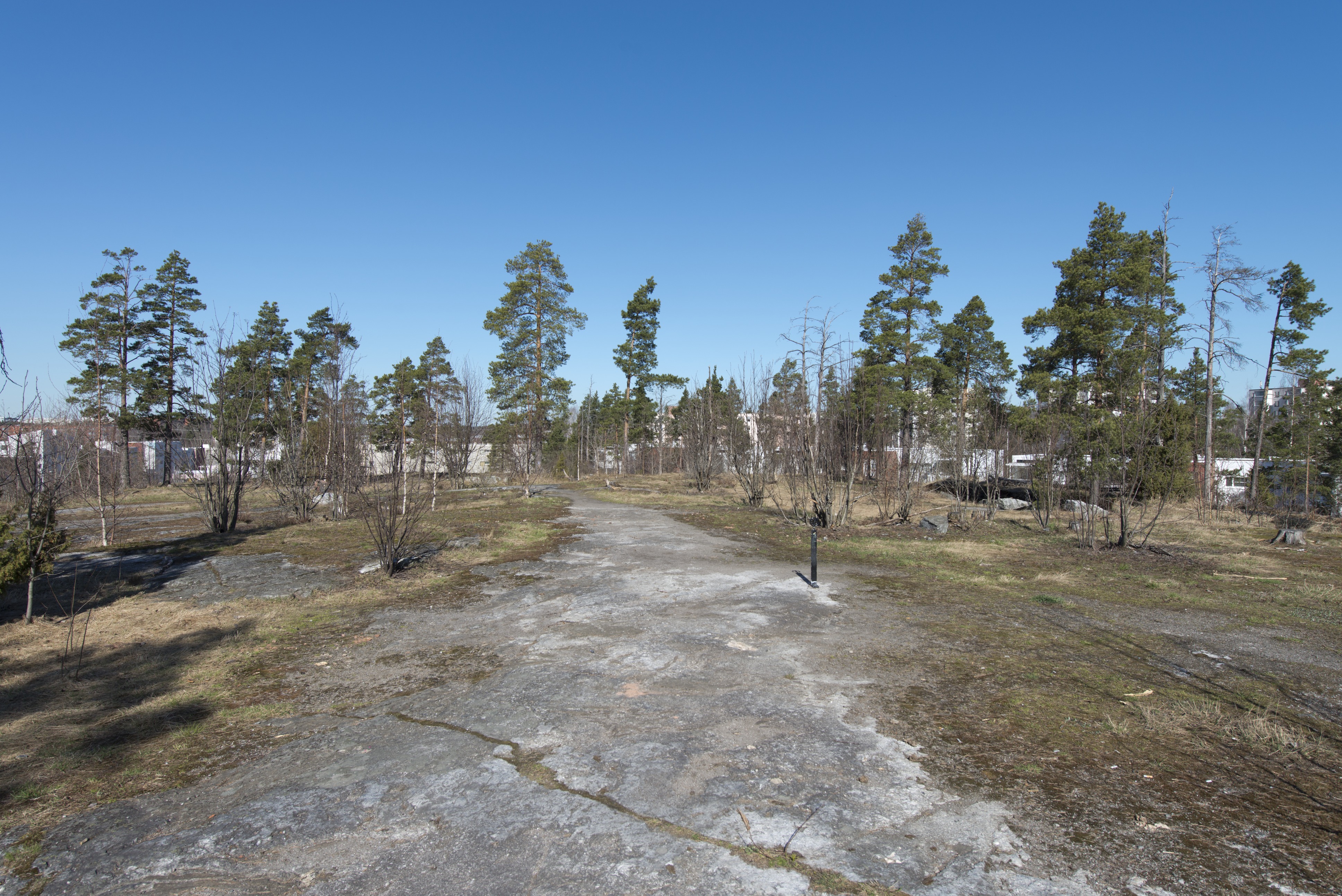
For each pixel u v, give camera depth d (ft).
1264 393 79.10
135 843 11.83
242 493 60.44
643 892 10.36
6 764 14.90
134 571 37.06
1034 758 15.03
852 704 18.26
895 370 99.91
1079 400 80.28
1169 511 68.28
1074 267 80.94
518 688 19.44
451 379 89.61
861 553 43.65
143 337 103.35
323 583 34.06
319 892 10.46
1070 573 37.19
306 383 90.02
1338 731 16.63
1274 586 33.96
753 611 28.48
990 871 10.87
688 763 14.73
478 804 13.04
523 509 69.67
